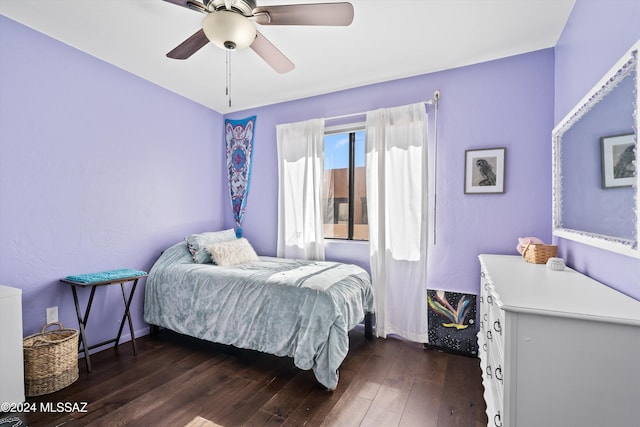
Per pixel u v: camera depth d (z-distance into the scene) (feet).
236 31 5.23
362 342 9.20
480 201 8.61
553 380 3.52
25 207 7.16
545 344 3.54
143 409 5.96
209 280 8.55
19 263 7.07
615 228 4.17
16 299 5.96
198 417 5.73
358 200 10.87
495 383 4.66
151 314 9.50
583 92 5.76
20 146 7.07
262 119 12.16
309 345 6.70
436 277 9.12
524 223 8.11
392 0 6.13
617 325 3.32
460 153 8.84
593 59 5.28
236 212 12.73
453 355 8.34
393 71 9.23
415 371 7.44
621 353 3.32
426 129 9.07
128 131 9.36
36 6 6.38
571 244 6.16
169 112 10.67
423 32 7.23
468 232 8.74
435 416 5.75
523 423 3.63
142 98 9.75
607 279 4.64
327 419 5.68
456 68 8.93
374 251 9.70
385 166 9.61
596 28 5.16
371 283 9.60
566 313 3.43
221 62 8.74
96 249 8.56
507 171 8.28
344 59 8.50
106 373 7.34
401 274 9.37
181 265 9.53
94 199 8.52
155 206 10.21
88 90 8.33
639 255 3.55
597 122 4.72
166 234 10.59
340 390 6.63
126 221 9.34
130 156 9.43
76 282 7.36
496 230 8.42
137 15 6.64
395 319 9.45
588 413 3.43
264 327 7.44
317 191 10.66
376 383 6.91
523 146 8.11
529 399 3.60
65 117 7.86
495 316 4.72
